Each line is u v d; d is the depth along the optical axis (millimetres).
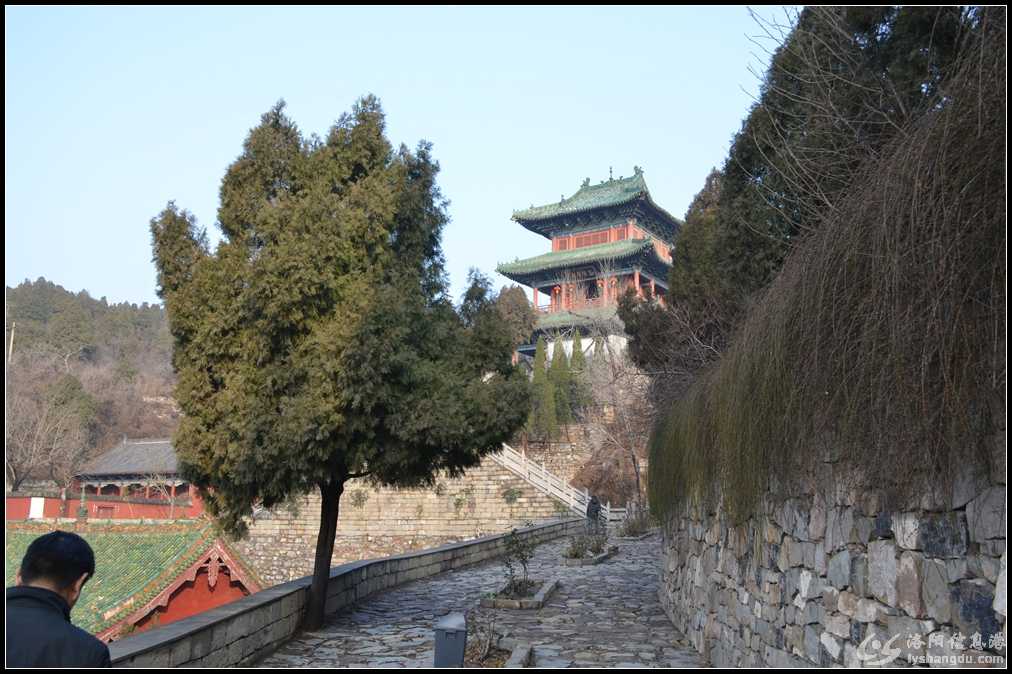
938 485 4035
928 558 4125
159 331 111875
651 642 10266
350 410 9602
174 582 16625
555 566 19609
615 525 34188
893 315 4141
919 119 4629
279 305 9328
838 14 7895
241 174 10297
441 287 11625
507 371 11680
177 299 9812
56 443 57156
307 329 9766
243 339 9609
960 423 3764
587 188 66000
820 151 7137
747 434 7020
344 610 12469
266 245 9773
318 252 9508
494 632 10602
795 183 7723
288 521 38531
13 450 53906
